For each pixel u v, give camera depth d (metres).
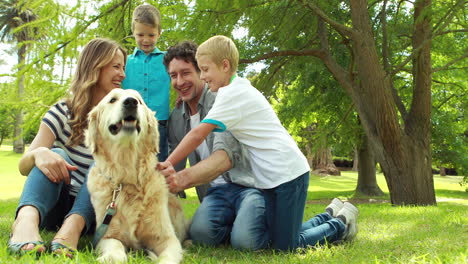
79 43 7.30
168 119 4.23
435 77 13.33
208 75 2.99
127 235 2.52
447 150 16.34
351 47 10.32
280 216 2.71
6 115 27.73
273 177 2.70
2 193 12.17
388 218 5.11
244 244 2.76
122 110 2.46
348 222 3.09
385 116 9.16
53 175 2.49
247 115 2.74
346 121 15.60
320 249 2.72
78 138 2.95
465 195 18.27
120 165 2.51
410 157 9.53
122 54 3.21
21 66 7.09
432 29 8.96
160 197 2.59
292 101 15.99
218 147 2.89
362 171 17.23
